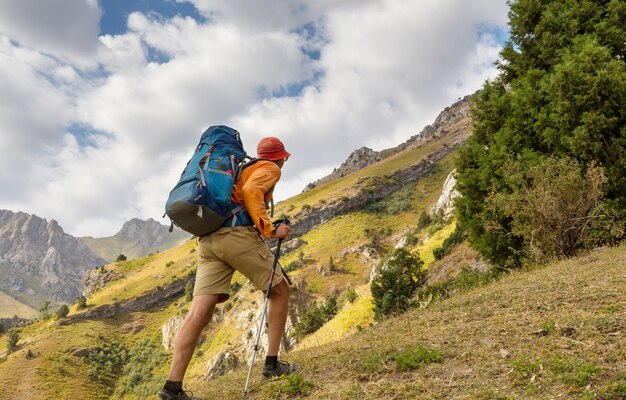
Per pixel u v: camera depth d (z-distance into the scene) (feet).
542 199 41.32
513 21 58.95
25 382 321.11
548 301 19.38
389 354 14.98
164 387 12.17
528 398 10.32
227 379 18.22
